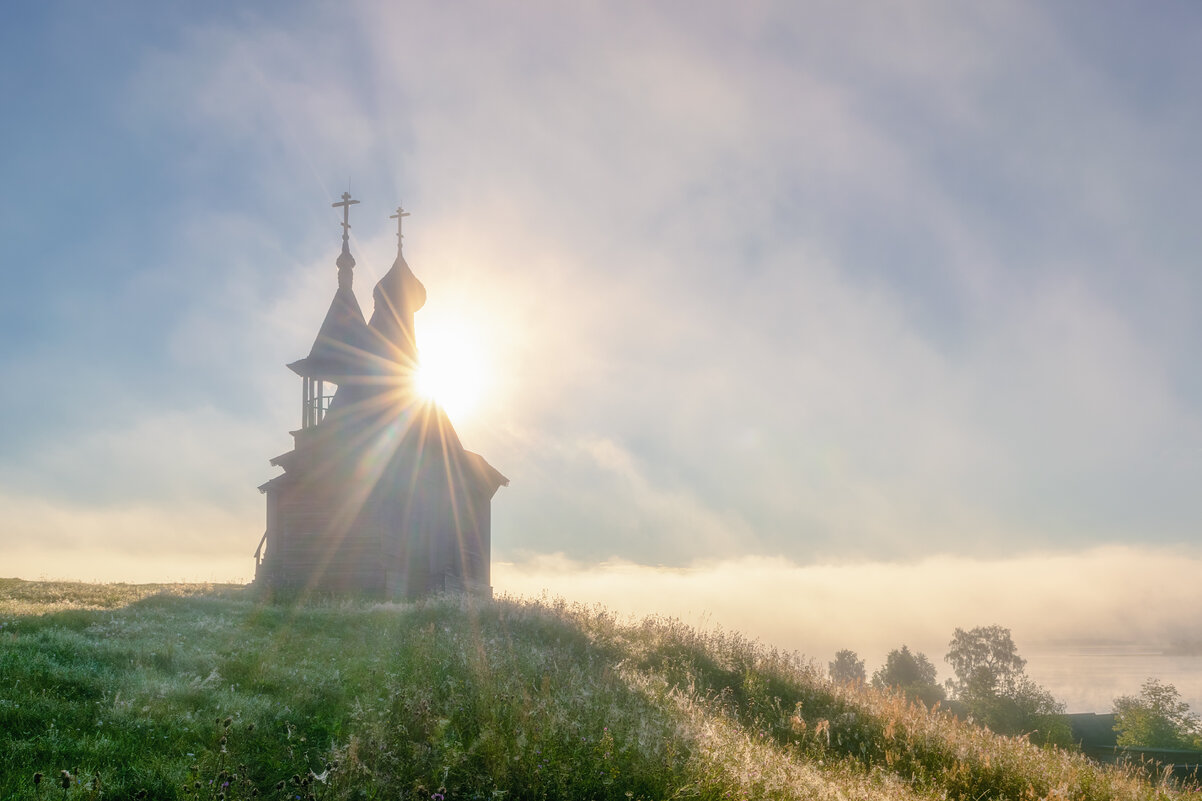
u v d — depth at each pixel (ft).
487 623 70.03
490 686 42.09
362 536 124.67
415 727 35.88
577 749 33.99
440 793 29.04
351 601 91.45
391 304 148.97
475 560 157.89
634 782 32.50
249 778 31.94
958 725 59.88
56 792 28.19
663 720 41.16
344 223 148.46
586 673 51.49
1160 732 293.02
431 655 51.42
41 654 45.24
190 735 35.83
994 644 410.93
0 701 36.40
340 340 139.85
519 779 31.73
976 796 47.03
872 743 53.78
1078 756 57.82
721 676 64.39
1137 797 50.11
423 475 138.21
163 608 75.41
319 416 139.85
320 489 126.93
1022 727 299.79
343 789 29.60
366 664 50.44
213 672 44.57
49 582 110.22
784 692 62.08
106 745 33.35
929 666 503.61
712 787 33.32
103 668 44.80
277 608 80.33
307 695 42.70
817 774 41.70
